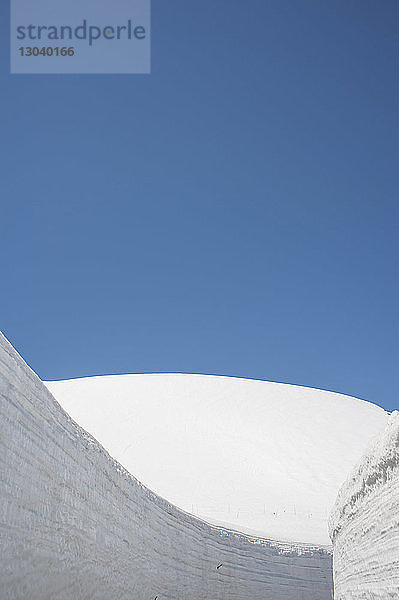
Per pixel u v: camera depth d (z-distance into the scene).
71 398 57.56
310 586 19.84
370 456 7.26
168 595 12.37
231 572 16.88
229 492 40.31
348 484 8.84
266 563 18.78
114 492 9.60
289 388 65.31
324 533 32.19
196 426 53.75
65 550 7.23
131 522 10.47
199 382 63.41
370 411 63.88
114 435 50.19
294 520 34.84
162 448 48.06
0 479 5.57
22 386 6.27
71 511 7.52
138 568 10.59
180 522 14.10
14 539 5.81
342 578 10.05
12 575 5.76
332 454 51.66
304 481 45.12
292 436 54.44
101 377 63.44
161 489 40.41
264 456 49.34
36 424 6.59
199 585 14.56
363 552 8.05
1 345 5.86
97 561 8.46
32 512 6.29
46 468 6.78
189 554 14.27
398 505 6.29
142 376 63.59
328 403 63.28
